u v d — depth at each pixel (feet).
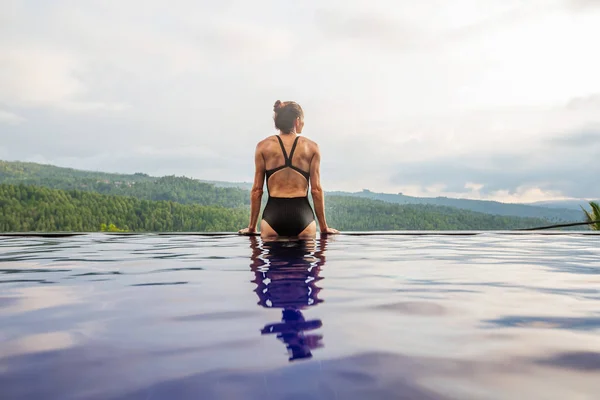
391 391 2.32
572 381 2.48
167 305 4.69
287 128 15.67
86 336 3.48
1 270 7.88
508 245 13.66
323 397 2.24
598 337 3.43
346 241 14.25
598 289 5.74
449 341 3.30
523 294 5.36
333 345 3.18
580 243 14.62
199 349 3.10
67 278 6.84
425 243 14.33
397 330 3.63
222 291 5.51
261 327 3.72
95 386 2.42
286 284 6.03
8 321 4.01
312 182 16.02
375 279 6.51
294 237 15.57
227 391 2.33
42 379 2.53
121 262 9.14
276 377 2.53
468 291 5.53
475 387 2.38
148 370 2.68
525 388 2.37
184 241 15.90
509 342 3.28
